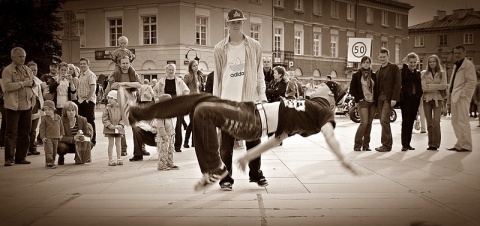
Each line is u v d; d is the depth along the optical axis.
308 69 46.94
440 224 4.88
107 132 8.95
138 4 35.91
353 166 5.05
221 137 6.53
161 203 5.81
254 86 6.68
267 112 5.10
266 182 6.74
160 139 8.40
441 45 73.06
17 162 9.38
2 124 11.70
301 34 46.09
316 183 7.03
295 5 44.97
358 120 22.59
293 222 4.94
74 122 9.40
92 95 12.34
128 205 5.72
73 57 11.61
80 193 6.43
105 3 37.25
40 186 6.96
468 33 70.69
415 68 10.94
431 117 11.12
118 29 37.38
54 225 4.90
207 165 4.89
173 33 34.88
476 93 19.11
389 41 58.19
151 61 35.75
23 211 5.46
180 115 5.04
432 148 11.10
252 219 5.07
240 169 5.14
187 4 34.91
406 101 10.90
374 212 5.34
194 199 6.02
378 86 10.86
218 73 6.73
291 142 13.29
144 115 4.94
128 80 9.86
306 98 5.79
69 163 9.40
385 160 9.38
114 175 7.90
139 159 9.70
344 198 6.02
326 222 4.95
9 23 29.62
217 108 4.93
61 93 12.01
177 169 8.48
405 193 6.30
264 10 41.22
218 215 5.23
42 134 8.77
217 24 36.91
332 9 49.94
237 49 6.69
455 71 10.83
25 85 9.23
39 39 31.02
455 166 8.58
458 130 10.88
